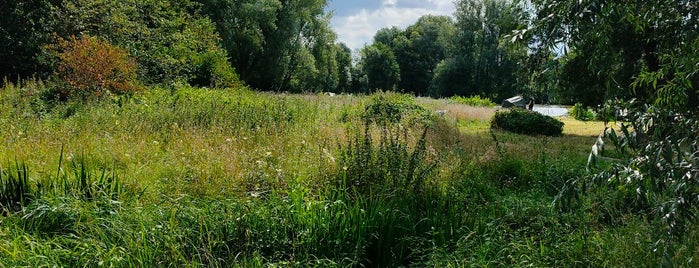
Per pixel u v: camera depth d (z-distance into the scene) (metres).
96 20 17.50
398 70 68.19
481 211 5.48
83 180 4.83
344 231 4.29
